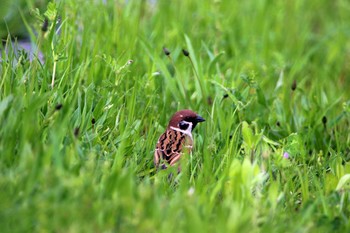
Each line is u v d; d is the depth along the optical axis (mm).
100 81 12812
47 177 8312
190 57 13750
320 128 13188
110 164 10281
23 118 9469
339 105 15219
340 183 10422
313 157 11766
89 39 14141
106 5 16266
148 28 17156
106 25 14859
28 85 11312
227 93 12445
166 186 10039
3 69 11289
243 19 18406
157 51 15148
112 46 14422
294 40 18891
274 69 15852
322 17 21109
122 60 13344
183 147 11195
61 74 11992
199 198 9188
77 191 8320
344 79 17781
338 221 9344
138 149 11188
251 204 9477
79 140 10422
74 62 13297
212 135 11812
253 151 10883
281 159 10523
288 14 20047
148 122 12492
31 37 13625
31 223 8117
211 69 14008
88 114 10984
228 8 19031
